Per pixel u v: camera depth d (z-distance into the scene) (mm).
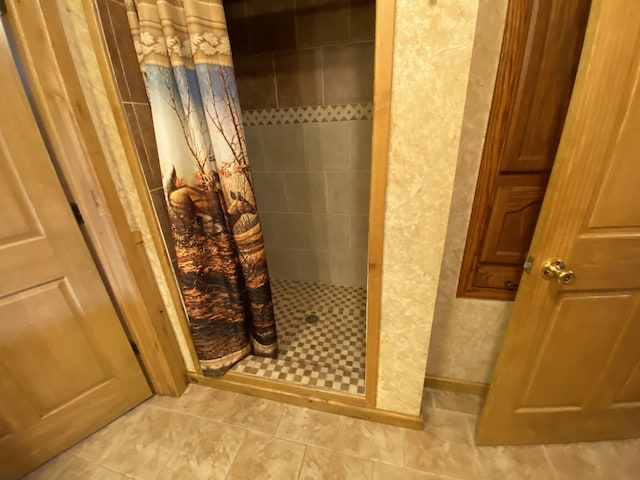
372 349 1142
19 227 958
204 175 1174
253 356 1608
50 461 1194
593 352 979
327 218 2160
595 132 717
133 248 1196
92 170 1028
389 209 884
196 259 1265
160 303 1354
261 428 1301
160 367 1419
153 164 1162
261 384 1445
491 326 1244
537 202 1021
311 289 2326
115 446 1248
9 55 858
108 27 939
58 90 921
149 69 990
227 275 1366
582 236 817
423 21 664
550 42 848
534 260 873
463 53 673
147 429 1316
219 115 1073
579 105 701
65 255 1074
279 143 2002
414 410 1228
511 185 1021
